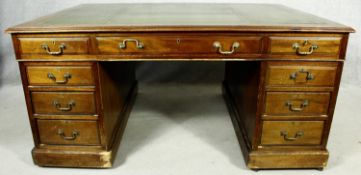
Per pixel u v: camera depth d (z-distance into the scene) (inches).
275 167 62.4
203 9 77.2
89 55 53.8
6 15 100.0
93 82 56.2
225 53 53.6
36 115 59.0
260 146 61.4
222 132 79.1
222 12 70.8
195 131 79.5
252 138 61.2
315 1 98.9
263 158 61.3
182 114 89.4
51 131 60.7
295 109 57.9
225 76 99.5
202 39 52.9
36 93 57.3
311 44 52.7
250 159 61.4
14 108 92.3
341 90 105.0
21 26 52.1
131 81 93.8
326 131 60.2
